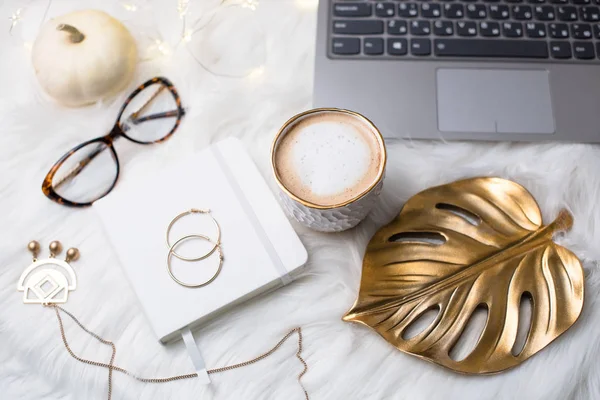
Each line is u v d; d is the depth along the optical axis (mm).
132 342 494
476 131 527
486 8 546
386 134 527
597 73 533
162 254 496
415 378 475
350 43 542
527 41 540
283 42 572
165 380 481
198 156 524
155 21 576
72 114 558
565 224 500
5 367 506
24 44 577
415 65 538
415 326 481
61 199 534
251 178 515
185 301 483
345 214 448
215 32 573
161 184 517
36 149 549
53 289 507
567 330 476
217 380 481
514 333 470
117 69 541
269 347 487
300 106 555
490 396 467
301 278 503
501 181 509
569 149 523
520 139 525
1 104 561
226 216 504
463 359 465
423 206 505
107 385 487
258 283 484
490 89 532
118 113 557
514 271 483
